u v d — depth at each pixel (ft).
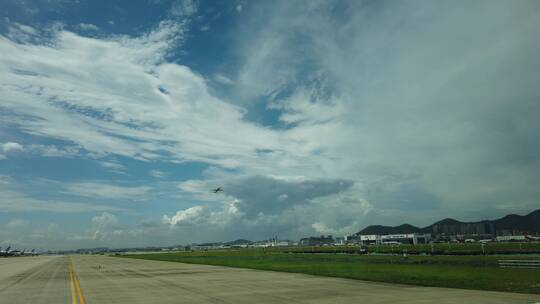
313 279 100.99
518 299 58.75
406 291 71.20
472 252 255.91
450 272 109.91
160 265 206.90
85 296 70.03
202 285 88.69
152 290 78.95
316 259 233.76
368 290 73.77
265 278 107.34
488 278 90.63
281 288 79.66
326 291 72.90
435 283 84.12
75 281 104.17
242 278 108.78
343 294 67.92
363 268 137.90
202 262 241.55
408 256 228.43
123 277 117.80
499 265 131.95
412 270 121.49
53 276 125.70
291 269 146.20
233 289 79.05
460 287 77.10
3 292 78.02
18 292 77.87
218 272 138.41
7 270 167.94
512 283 79.97
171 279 107.96
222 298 65.05
